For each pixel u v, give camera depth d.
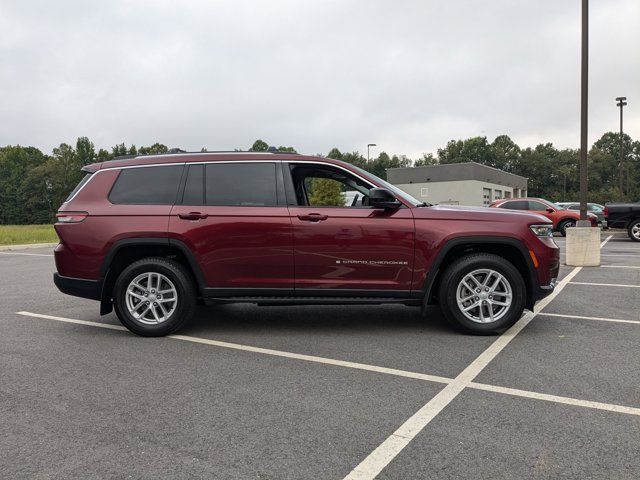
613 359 4.30
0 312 6.48
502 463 2.60
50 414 3.26
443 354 4.50
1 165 96.00
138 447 2.81
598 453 2.70
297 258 5.05
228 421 3.14
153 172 5.30
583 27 11.02
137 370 4.12
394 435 2.93
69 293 5.23
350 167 5.31
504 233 5.01
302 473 2.53
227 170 5.25
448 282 5.06
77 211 5.21
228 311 6.45
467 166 45.06
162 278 5.14
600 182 104.88
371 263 5.04
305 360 4.37
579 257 10.70
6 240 22.05
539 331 5.27
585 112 10.93
